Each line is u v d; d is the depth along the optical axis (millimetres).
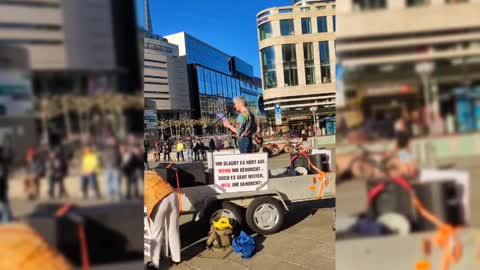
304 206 5621
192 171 4520
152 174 3430
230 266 3471
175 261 3535
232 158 4312
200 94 65125
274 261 3523
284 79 30547
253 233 4410
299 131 24312
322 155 4684
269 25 30453
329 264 3348
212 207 4281
